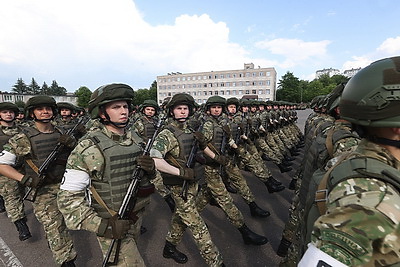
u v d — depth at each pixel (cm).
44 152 282
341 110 99
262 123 719
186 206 255
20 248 321
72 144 297
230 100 543
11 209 337
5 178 331
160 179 307
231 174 385
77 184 165
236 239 330
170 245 288
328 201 77
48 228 256
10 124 445
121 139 193
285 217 391
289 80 8669
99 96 177
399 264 60
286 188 525
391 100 77
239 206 434
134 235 201
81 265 283
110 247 165
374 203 65
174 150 260
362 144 91
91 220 163
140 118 666
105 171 173
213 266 244
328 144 177
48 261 293
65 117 625
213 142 360
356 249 61
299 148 1023
